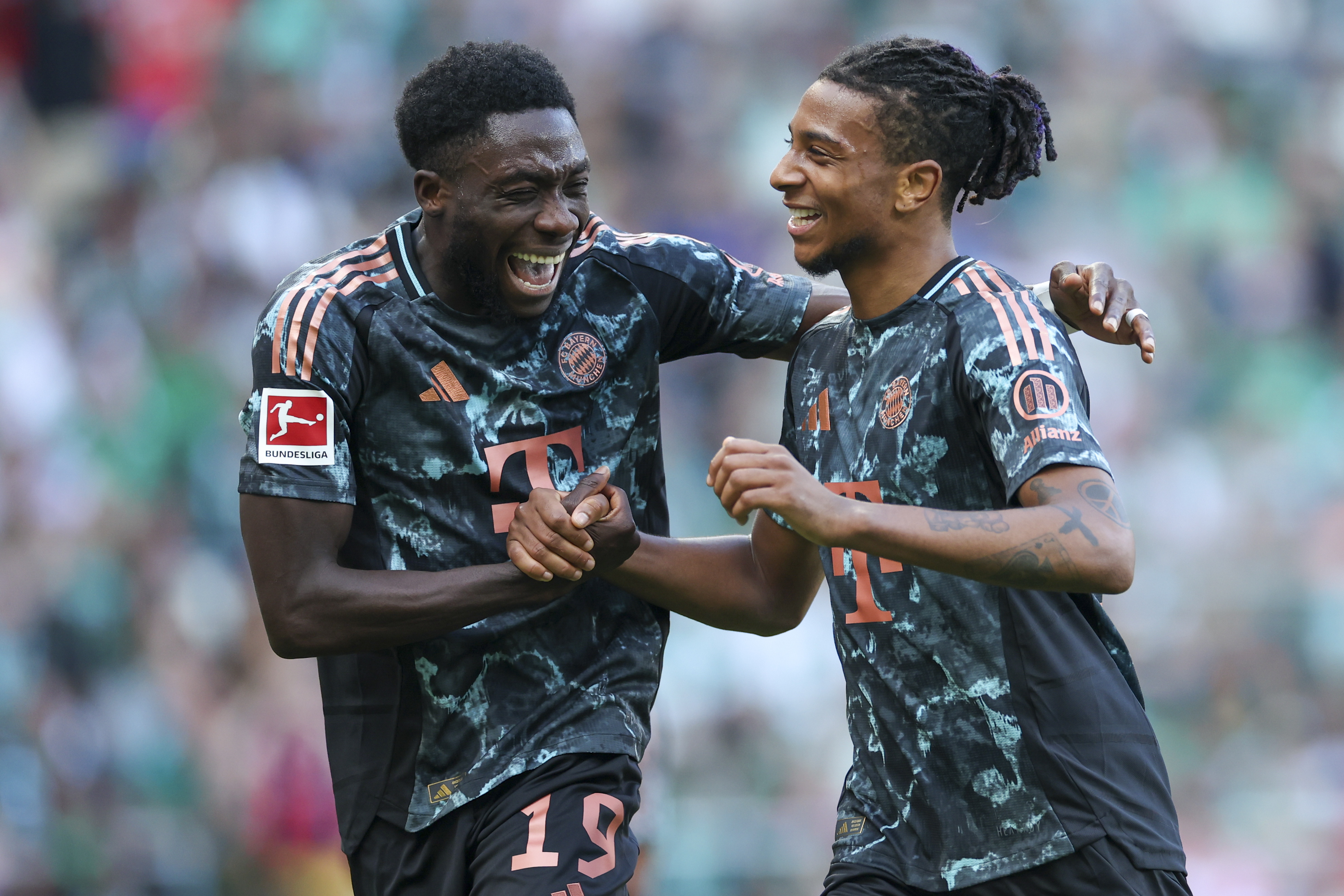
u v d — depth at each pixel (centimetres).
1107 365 3831
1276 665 3194
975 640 1063
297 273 1114
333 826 2820
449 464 1106
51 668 3102
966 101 1087
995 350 1030
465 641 1108
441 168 1075
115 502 3372
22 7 4331
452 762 1113
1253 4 4641
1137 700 1106
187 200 3897
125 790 2928
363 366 1094
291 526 1063
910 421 1074
